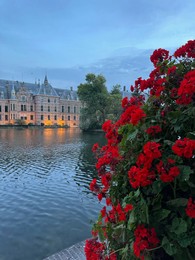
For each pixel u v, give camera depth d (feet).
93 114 156.46
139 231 5.24
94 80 154.81
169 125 5.96
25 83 257.14
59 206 23.94
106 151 7.14
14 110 239.50
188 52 6.84
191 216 4.86
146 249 5.13
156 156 5.15
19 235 18.22
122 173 6.33
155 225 5.30
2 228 19.31
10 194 27.53
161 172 5.13
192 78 5.51
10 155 56.18
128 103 7.34
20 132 154.10
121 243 6.18
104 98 152.05
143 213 5.11
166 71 6.95
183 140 5.26
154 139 5.78
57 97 269.03
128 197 5.40
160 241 5.37
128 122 6.47
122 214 5.77
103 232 7.04
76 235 18.21
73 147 72.08
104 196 7.12
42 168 41.81
